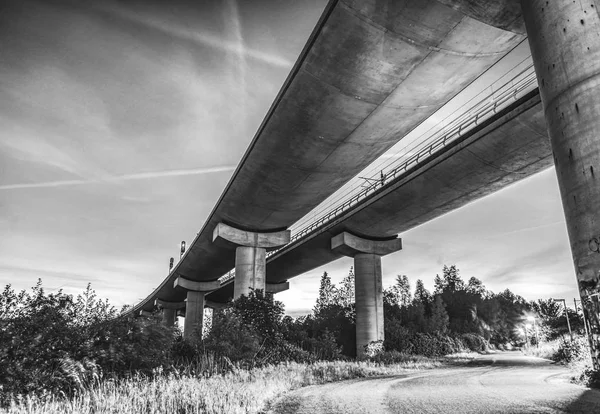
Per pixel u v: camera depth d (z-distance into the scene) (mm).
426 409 8703
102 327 11914
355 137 28156
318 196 37531
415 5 18453
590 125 10539
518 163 26891
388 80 22969
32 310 9953
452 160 28484
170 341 14148
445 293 89250
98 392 9305
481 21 18969
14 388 8570
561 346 30531
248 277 43938
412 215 37469
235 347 21578
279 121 27688
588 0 11484
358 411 8555
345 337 45500
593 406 8234
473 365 31859
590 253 10109
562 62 11516
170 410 8047
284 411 8617
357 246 43344
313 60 22438
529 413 7703
